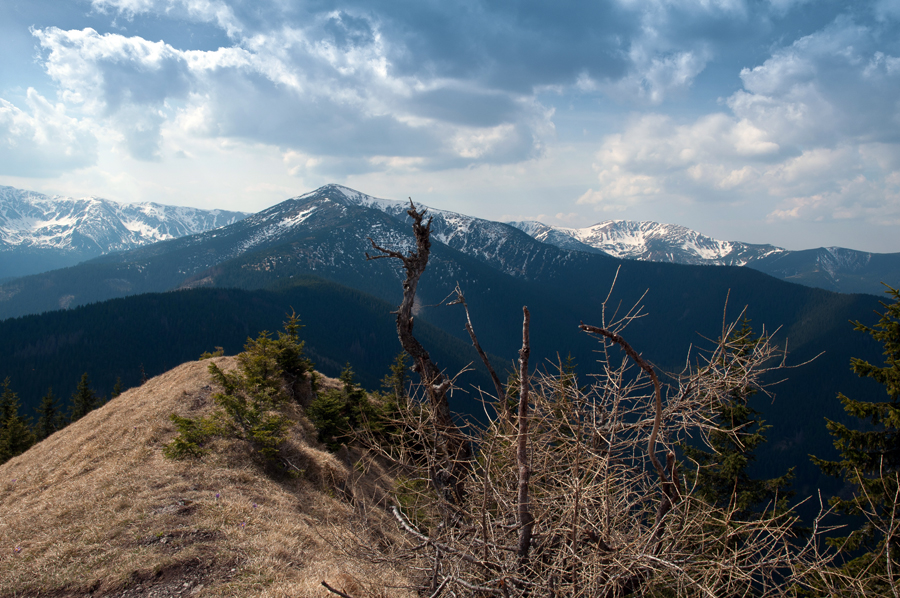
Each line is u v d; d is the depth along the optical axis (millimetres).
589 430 3135
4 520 8539
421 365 6902
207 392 16516
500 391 3693
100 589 6086
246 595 5809
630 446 3268
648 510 3223
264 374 16359
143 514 8172
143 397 17891
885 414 8836
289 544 7402
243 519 8242
